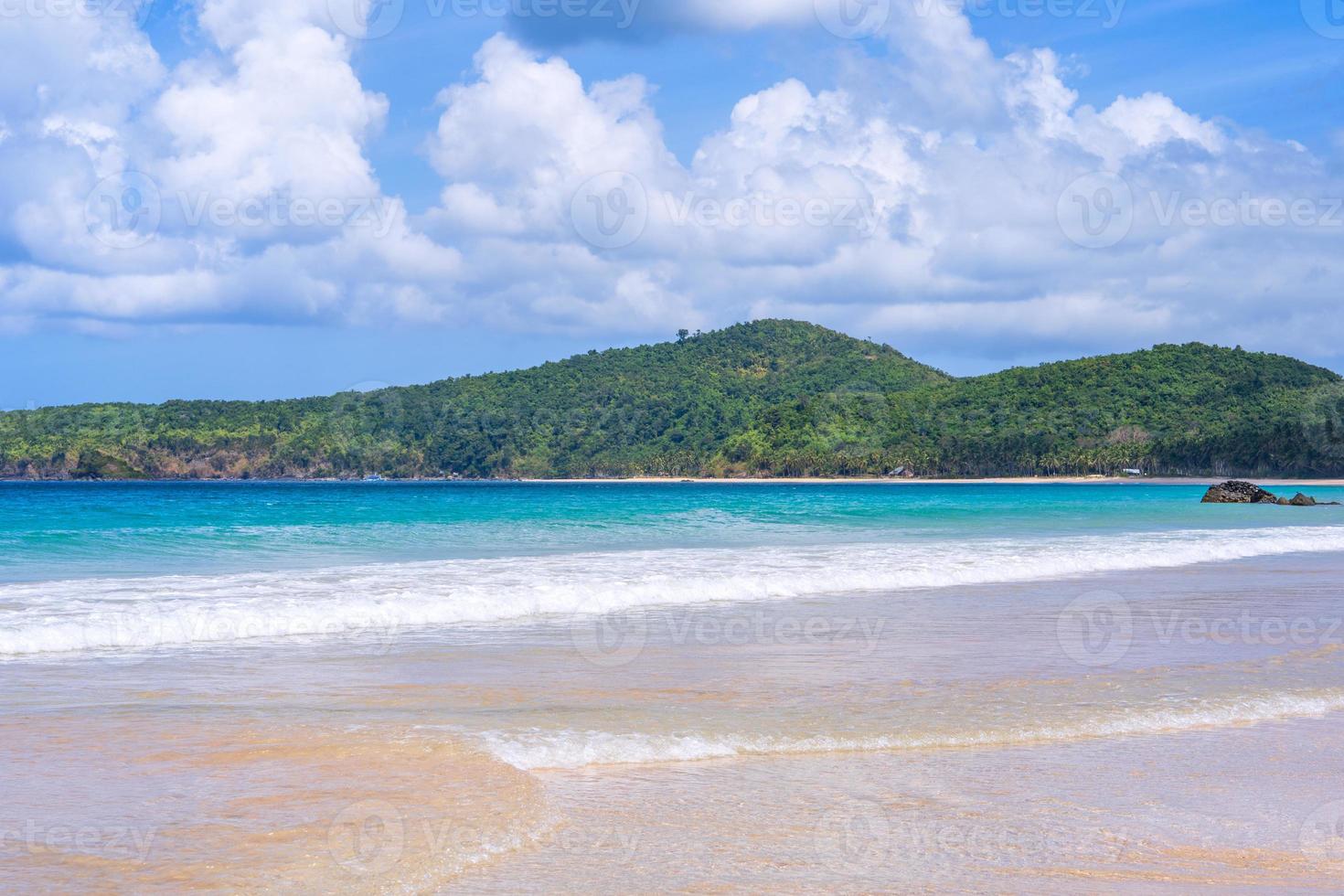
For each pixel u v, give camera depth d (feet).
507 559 70.49
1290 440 492.54
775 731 25.44
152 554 74.54
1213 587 57.82
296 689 30.19
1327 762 23.47
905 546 83.61
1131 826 19.33
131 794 20.24
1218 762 23.36
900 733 25.35
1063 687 30.83
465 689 30.25
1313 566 71.97
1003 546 83.30
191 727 25.36
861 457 610.24
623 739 24.45
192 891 15.72
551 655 36.09
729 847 18.10
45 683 30.96
